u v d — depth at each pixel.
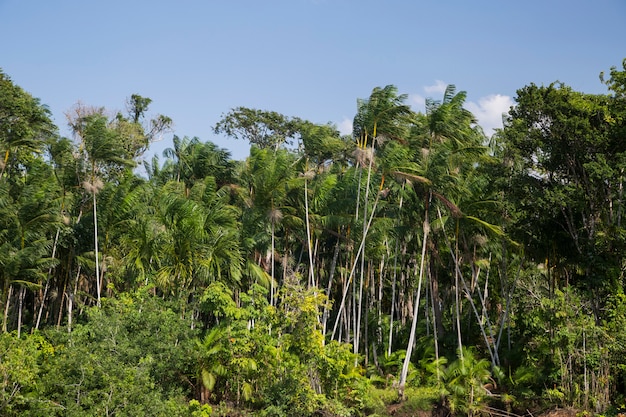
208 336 29.59
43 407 23.50
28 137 36.16
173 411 25.33
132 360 26.58
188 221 31.56
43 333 32.44
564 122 31.88
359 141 35.19
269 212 35.62
